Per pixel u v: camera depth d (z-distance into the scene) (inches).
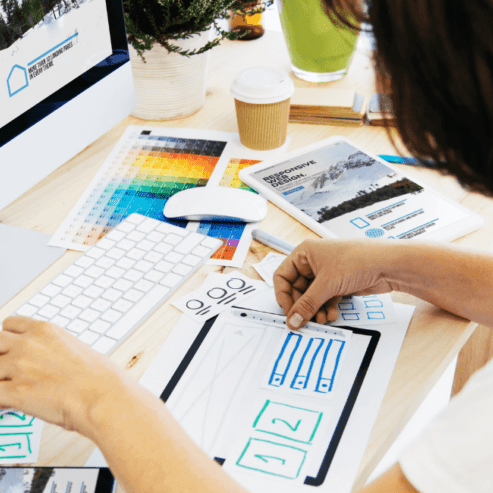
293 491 17.9
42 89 26.5
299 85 44.2
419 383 21.6
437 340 23.6
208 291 26.3
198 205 30.6
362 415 20.3
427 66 14.0
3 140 25.1
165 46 35.4
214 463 16.9
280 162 35.1
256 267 27.8
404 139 16.9
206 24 35.9
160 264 27.5
